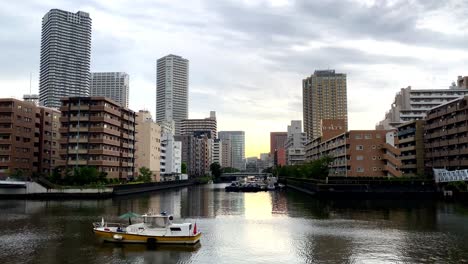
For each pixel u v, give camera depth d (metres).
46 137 143.50
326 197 116.00
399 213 78.50
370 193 114.38
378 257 41.47
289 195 139.50
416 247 46.00
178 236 46.38
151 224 47.50
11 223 62.56
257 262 39.44
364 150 133.50
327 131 193.25
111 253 42.34
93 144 132.00
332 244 47.84
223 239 50.78
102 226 50.84
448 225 61.88
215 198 124.44
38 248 44.53
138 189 142.50
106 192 115.94
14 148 127.50
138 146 187.38
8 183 109.06
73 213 75.94
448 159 127.56
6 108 127.06
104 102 133.62
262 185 187.00
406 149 151.25
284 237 52.41
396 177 124.31
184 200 114.69
